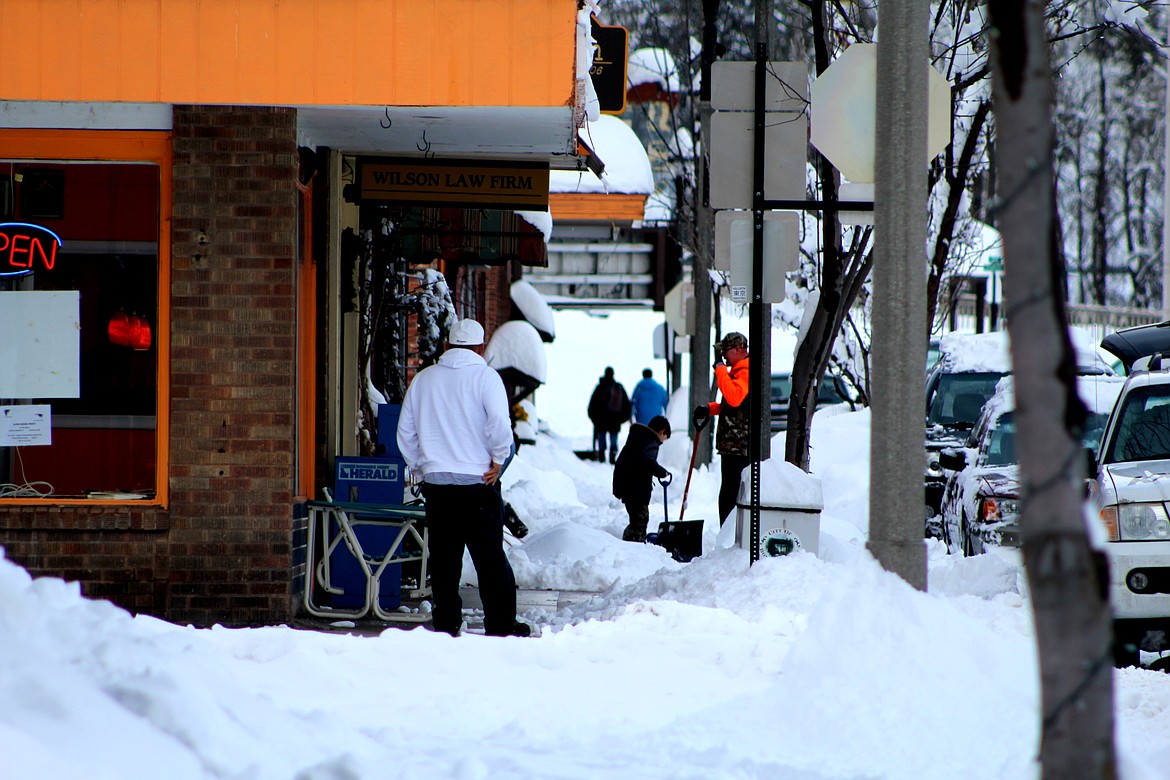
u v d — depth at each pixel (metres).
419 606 37.69
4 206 34.03
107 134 33.81
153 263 34.00
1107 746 11.34
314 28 31.20
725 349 48.31
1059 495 11.35
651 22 101.44
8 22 31.20
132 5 31.27
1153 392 36.00
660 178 104.44
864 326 75.38
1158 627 30.84
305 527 35.50
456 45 31.11
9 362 33.97
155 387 33.84
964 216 70.88
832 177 41.66
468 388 31.11
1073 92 167.50
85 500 33.59
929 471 53.47
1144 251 178.25
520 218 48.12
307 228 37.59
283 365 33.34
